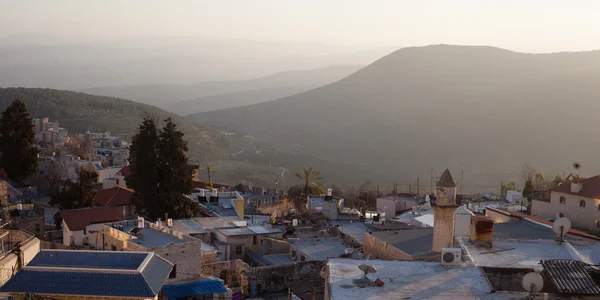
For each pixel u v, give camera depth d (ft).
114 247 176.86
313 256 187.01
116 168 458.91
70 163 448.24
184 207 247.09
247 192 394.11
